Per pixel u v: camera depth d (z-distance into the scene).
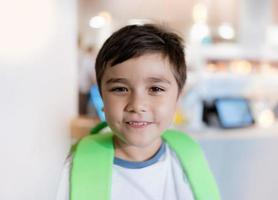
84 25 3.87
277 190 0.90
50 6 0.54
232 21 3.65
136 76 0.41
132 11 4.07
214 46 3.20
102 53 0.44
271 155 0.92
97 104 1.10
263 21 3.48
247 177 0.89
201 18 3.58
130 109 0.42
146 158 0.47
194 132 0.99
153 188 0.46
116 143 0.48
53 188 0.53
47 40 0.53
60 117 0.60
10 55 0.43
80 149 0.47
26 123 0.46
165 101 0.43
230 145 0.90
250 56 3.32
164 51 0.43
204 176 0.51
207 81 2.20
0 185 0.42
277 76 2.52
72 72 0.73
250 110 1.24
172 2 3.82
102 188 0.45
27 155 0.47
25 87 0.46
